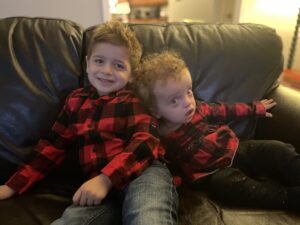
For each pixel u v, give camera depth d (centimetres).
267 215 82
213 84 108
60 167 98
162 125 97
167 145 96
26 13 172
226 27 117
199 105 102
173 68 89
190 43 110
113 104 91
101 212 76
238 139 105
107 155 86
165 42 108
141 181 80
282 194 83
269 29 119
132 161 81
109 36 88
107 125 89
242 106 105
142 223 68
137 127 88
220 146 96
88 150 88
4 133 94
